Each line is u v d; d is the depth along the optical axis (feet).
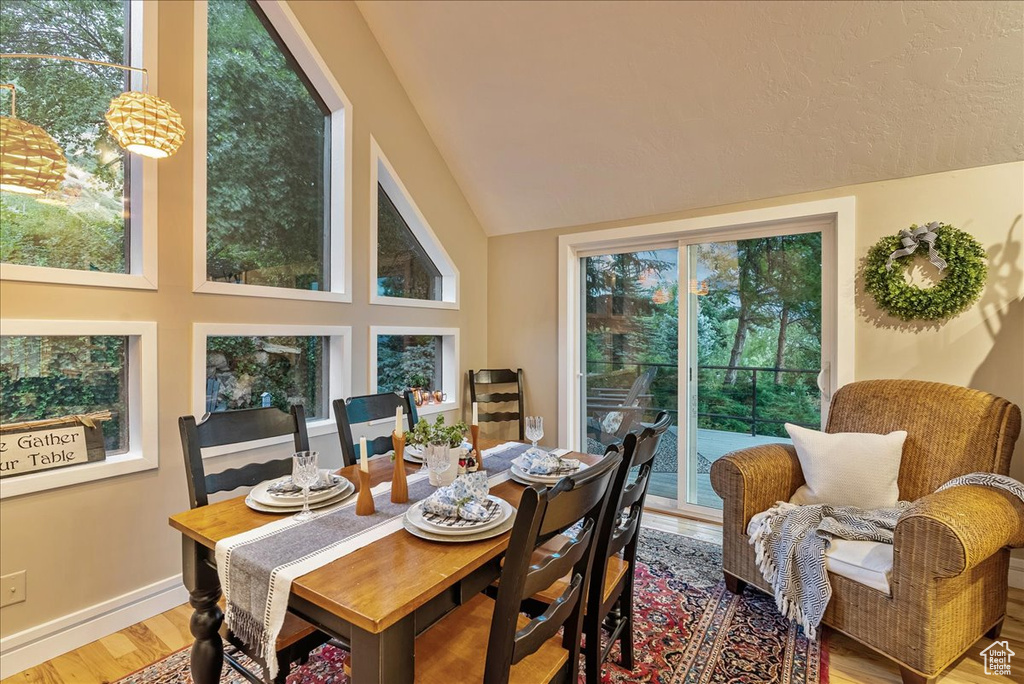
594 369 12.62
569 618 4.24
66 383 6.51
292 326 8.75
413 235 11.91
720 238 10.73
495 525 4.36
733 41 8.06
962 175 8.14
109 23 7.01
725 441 10.72
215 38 8.15
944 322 8.27
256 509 4.90
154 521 7.08
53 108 6.49
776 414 10.15
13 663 5.86
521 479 5.80
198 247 7.52
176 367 7.28
